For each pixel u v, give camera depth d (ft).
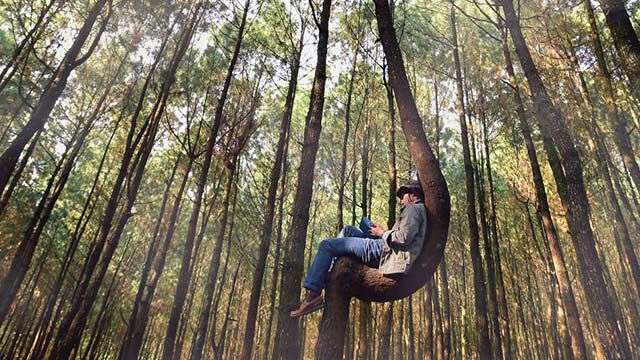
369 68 44.93
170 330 28.22
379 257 7.96
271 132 53.83
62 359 26.68
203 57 43.86
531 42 37.04
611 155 47.47
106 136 51.16
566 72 37.04
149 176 57.93
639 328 45.39
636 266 32.09
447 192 7.82
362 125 47.75
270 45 42.80
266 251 29.84
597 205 49.67
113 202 32.58
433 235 7.52
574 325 28.60
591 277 16.63
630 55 16.11
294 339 13.09
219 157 40.19
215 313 55.93
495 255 42.27
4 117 46.42
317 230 75.87
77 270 63.21
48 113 23.56
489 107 43.57
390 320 31.22
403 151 51.72
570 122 37.17
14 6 33.35
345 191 60.49
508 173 50.96
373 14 42.32
